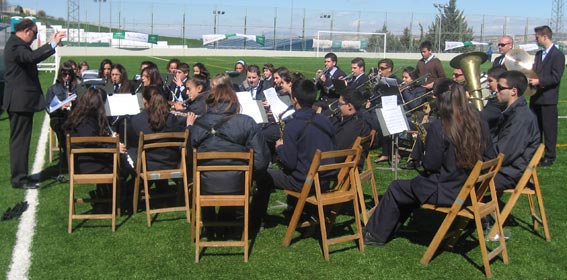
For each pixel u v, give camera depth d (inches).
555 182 277.6
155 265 174.6
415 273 171.2
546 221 199.8
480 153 169.5
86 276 166.4
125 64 1158.3
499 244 187.5
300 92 187.9
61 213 223.1
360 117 224.8
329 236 202.5
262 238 197.9
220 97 184.5
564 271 174.4
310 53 1722.4
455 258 182.9
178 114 246.1
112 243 192.1
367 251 187.3
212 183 177.5
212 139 181.9
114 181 203.5
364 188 269.1
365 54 1785.2
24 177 257.4
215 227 203.5
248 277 166.9
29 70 246.8
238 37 1836.9
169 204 237.1
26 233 200.4
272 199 245.6
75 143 209.8
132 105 232.2
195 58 1467.8
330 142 190.4
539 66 303.7
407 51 1921.8
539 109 310.3
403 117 221.1
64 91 285.4
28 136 255.4
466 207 175.0
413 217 221.0
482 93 284.5
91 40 1614.2
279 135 267.9
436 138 171.3
